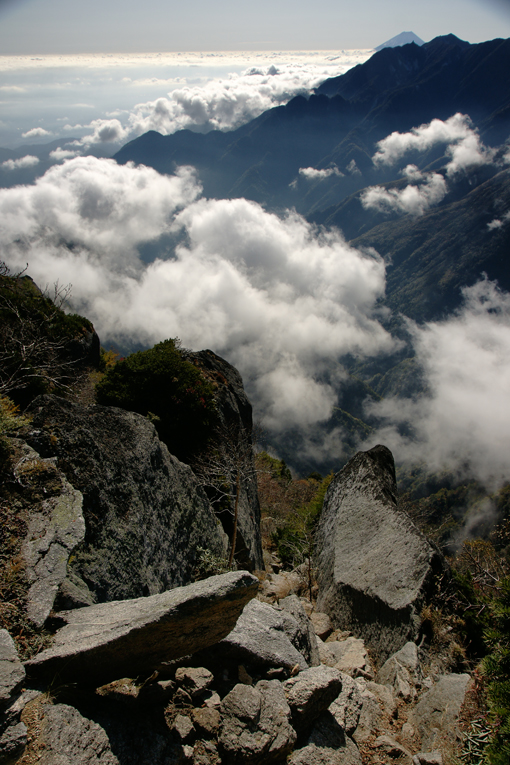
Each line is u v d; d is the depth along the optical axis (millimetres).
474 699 5309
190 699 4238
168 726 3965
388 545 9117
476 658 7293
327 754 4355
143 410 13469
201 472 12344
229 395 16234
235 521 9891
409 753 4805
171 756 3656
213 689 4512
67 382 15906
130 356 14688
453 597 7883
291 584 11016
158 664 4309
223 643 4777
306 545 13039
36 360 13711
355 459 12289
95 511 6207
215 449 13133
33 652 3857
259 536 14836
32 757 2986
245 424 17547
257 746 3854
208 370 16891
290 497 25672
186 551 8594
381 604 8062
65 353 17250
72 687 3836
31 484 5715
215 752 3895
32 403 7387
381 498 10406
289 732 4152
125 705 4008
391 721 5453
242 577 3986
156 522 7645
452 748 4789
